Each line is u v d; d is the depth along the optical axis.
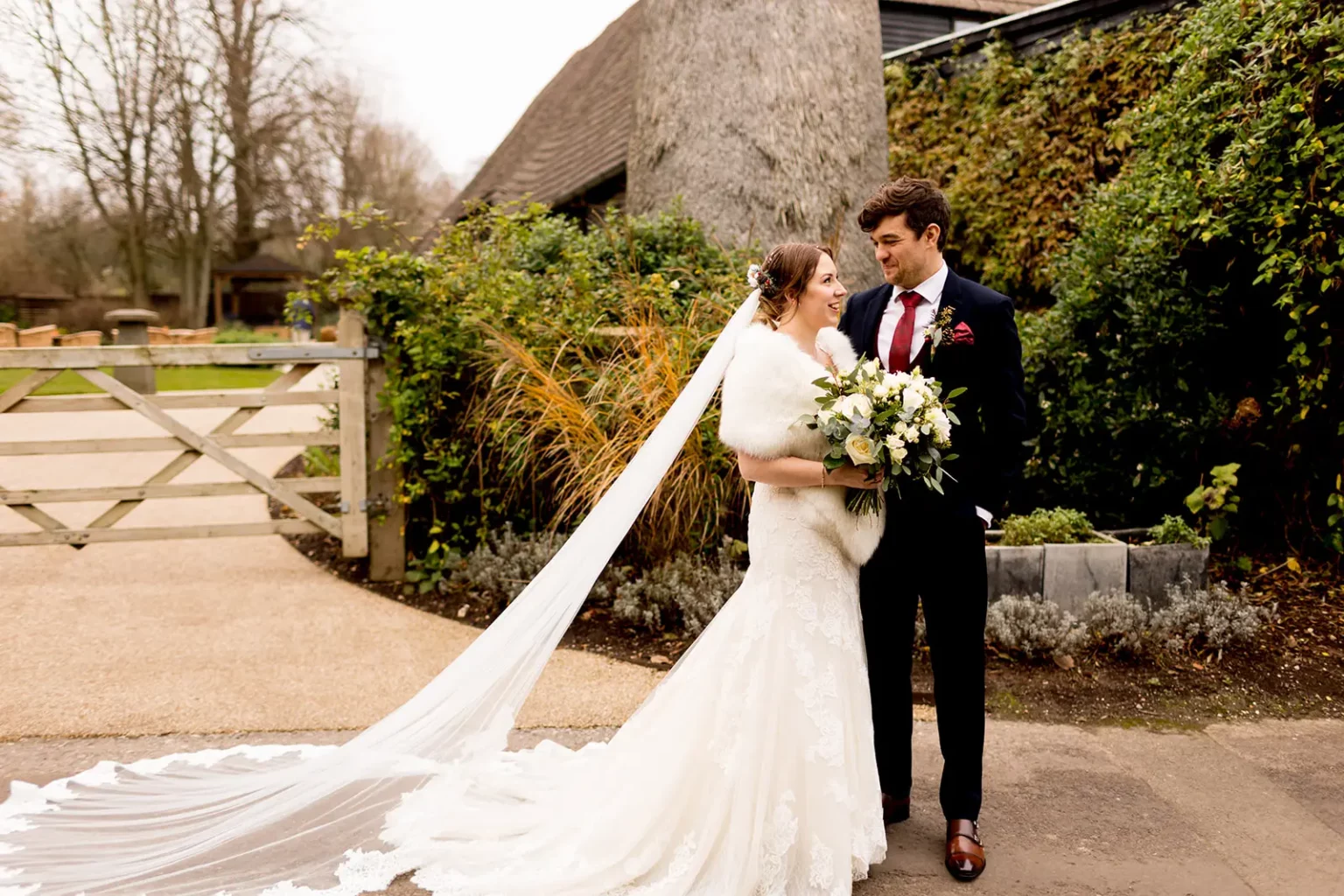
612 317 5.55
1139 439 5.42
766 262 2.78
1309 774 3.41
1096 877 2.74
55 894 2.47
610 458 4.72
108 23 25.58
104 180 27.88
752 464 2.62
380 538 5.45
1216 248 5.39
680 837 2.58
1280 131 4.84
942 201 2.85
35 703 3.71
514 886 2.51
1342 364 5.06
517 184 15.89
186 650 4.32
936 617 2.85
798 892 2.52
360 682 4.00
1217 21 5.25
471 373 5.45
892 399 2.51
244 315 39.56
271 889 2.51
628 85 13.43
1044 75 8.06
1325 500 5.40
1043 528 4.72
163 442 5.44
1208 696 4.03
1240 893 2.66
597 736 3.58
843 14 6.41
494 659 2.93
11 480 7.92
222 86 28.05
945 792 2.85
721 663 2.65
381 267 5.30
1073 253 5.81
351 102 32.44
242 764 3.19
